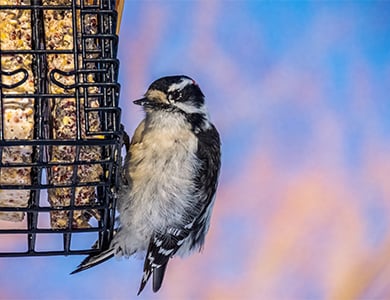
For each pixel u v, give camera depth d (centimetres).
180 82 900
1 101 700
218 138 946
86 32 760
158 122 894
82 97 739
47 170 791
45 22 753
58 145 709
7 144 698
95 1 801
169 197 893
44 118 756
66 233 808
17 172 746
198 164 902
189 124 905
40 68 729
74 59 717
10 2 745
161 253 912
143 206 891
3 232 788
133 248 908
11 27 732
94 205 787
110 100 750
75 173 750
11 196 762
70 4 748
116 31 775
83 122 751
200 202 918
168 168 891
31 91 729
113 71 734
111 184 780
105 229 812
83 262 870
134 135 901
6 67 725
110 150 750
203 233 991
